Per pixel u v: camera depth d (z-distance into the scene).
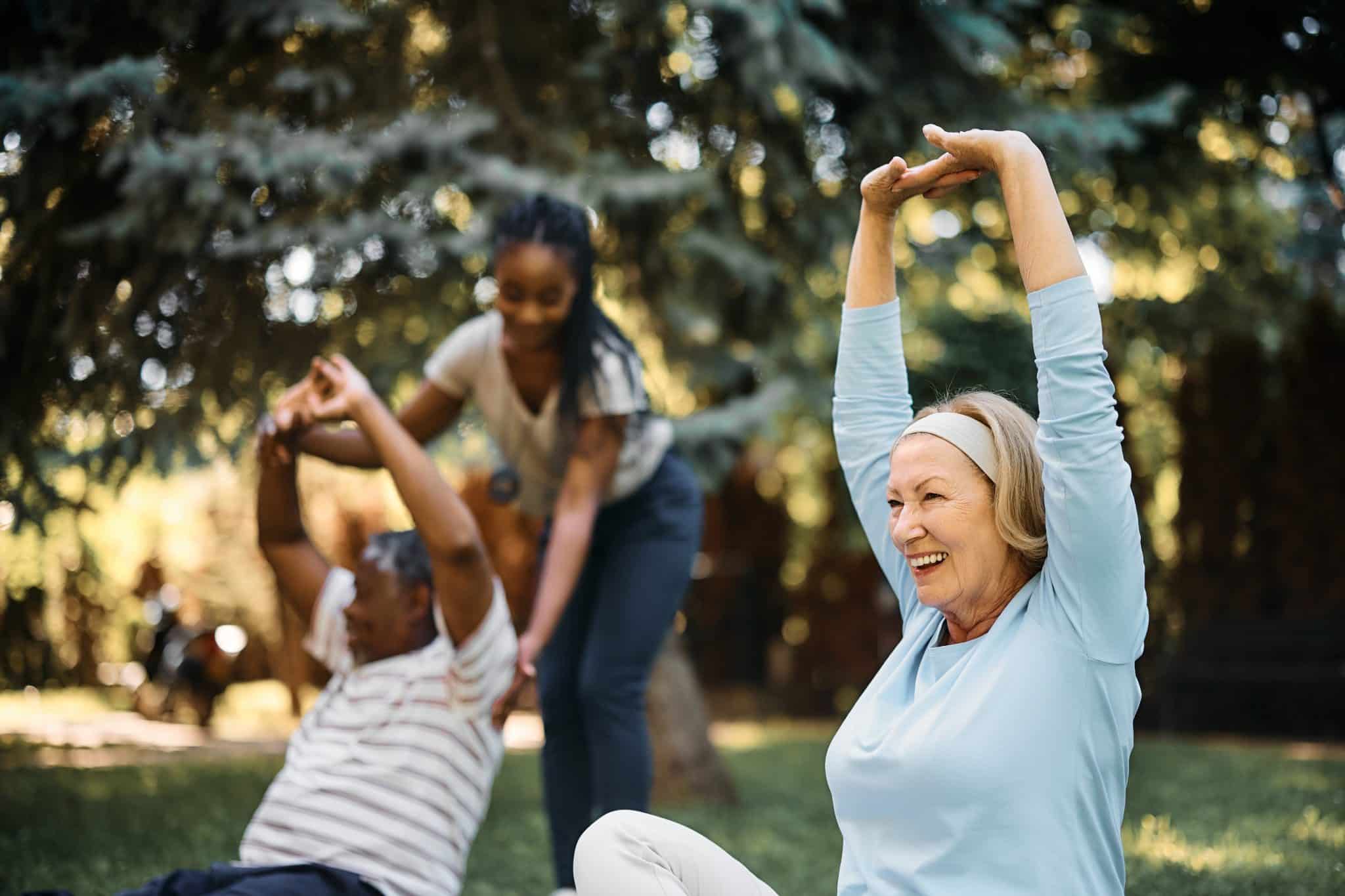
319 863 2.54
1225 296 8.19
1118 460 1.71
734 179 6.75
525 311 3.07
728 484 12.77
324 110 5.68
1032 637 1.73
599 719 3.13
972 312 8.18
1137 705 1.76
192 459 5.86
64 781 6.09
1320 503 8.98
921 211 7.76
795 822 5.29
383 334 5.84
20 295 5.34
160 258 5.31
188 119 5.28
